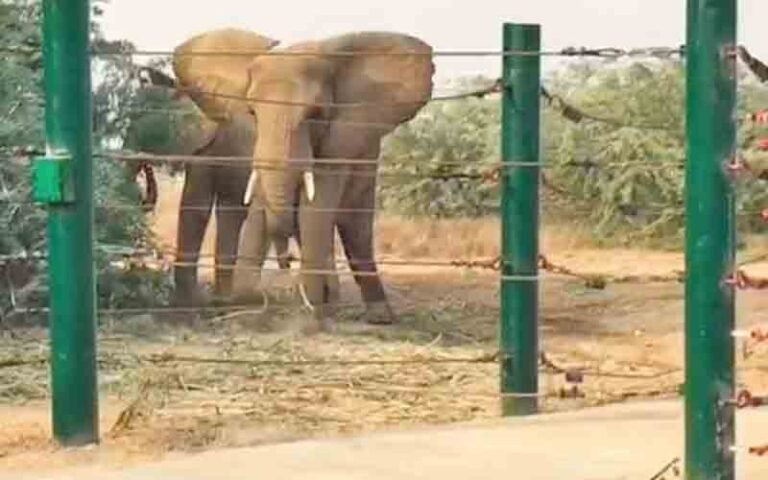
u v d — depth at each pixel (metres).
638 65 34.81
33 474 8.98
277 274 22.12
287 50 20.23
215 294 20.28
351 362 14.27
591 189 32.53
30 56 17.03
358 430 10.95
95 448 9.75
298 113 19.17
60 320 9.77
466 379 14.25
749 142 15.38
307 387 13.61
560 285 24.11
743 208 24.53
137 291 19.80
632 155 32.81
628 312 20.97
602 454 9.09
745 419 10.28
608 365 15.64
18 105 18.05
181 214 21.31
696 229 7.66
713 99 7.59
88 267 9.80
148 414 11.64
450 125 37.38
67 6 9.65
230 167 21.36
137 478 8.70
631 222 32.16
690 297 7.72
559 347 17.31
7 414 12.09
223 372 14.38
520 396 11.26
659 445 9.34
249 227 19.73
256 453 9.34
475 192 34.00
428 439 9.70
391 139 37.53
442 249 33.47
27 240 17.88
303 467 8.88
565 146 33.03
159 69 23.73
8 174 17.75
